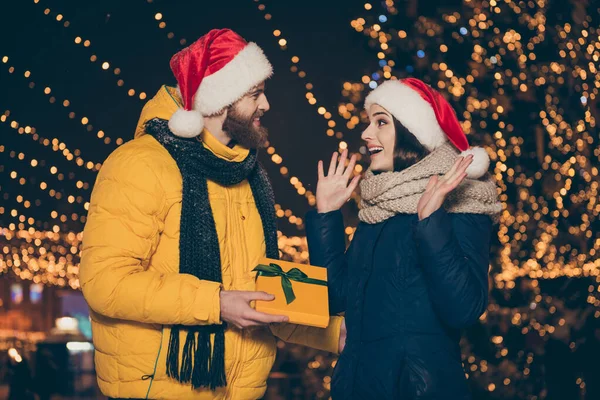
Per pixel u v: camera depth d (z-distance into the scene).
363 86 10.18
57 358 12.79
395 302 4.12
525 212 10.00
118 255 3.96
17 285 22.88
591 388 8.15
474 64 9.83
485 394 8.10
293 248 10.61
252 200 4.45
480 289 4.03
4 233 15.73
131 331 4.03
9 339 13.27
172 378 4.06
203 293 3.90
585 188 9.89
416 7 10.07
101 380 4.12
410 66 9.92
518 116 10.10
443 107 4.37
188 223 4.09
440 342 4.09
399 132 4.33
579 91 9.57
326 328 4.53
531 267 9.24
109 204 4.02
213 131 4.30
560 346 8.23
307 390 9.13
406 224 4.21
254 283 4.29
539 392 8.17
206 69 4.25
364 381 4.13
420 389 4.00
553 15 9.66
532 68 9.69
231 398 4.21
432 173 4.19
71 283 16.39
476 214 4.22
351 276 4.35
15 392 11.10
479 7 9.80
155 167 4.08
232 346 4.15
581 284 8.80
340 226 4.62
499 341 8.23
